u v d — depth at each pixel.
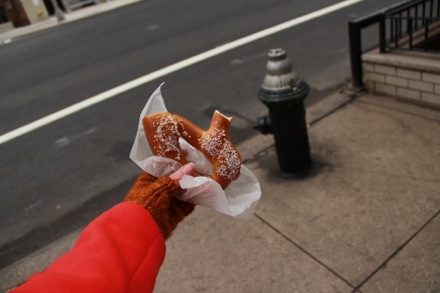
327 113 2.87
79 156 3.14
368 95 2.98
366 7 5.73
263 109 3.32
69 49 7.29
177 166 0.74
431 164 2.10
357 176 2.13
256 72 4.12
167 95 3.95
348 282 1.55
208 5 8.44
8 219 2.50
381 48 2.86
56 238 2.23
